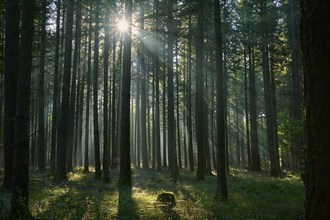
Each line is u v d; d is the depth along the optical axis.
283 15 28.00
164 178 23.61
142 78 36.03
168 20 23.78
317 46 3.86
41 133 26.92
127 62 17.56
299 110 19.58
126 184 16.77
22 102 8.40
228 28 27.28
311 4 3.93
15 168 8.31
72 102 29.12
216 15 13.43
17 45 13.60
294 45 20.62
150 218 9.55
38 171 26.12
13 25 13.55
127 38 17.78
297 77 20.08
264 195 14.55
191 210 10.72
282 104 41.94
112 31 23.73
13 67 13.45
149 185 18.55
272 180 22.06
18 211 8.16
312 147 3.85
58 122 31.70
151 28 27.77
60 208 9.96
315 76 3.85
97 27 21.98
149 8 28.62
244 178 23.72
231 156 58.81
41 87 25.53
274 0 28.22
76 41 28.39
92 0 22.31
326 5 3.85
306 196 3.97
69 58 21.23
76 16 26.64
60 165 20.44
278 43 28.28
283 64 31.11
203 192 15.41
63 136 20.77
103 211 10.16
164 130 40.59
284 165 48.56
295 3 23.80
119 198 12.41
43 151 26.97
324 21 3.84
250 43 28.45
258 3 27.77
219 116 13.30
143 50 33.19
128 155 17.11
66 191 14.05
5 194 11.68
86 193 13.75
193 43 30.28
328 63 3.80
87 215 9.56
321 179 3.74
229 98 48.97
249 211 10.96
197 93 23.20
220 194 13.00
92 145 62.84
